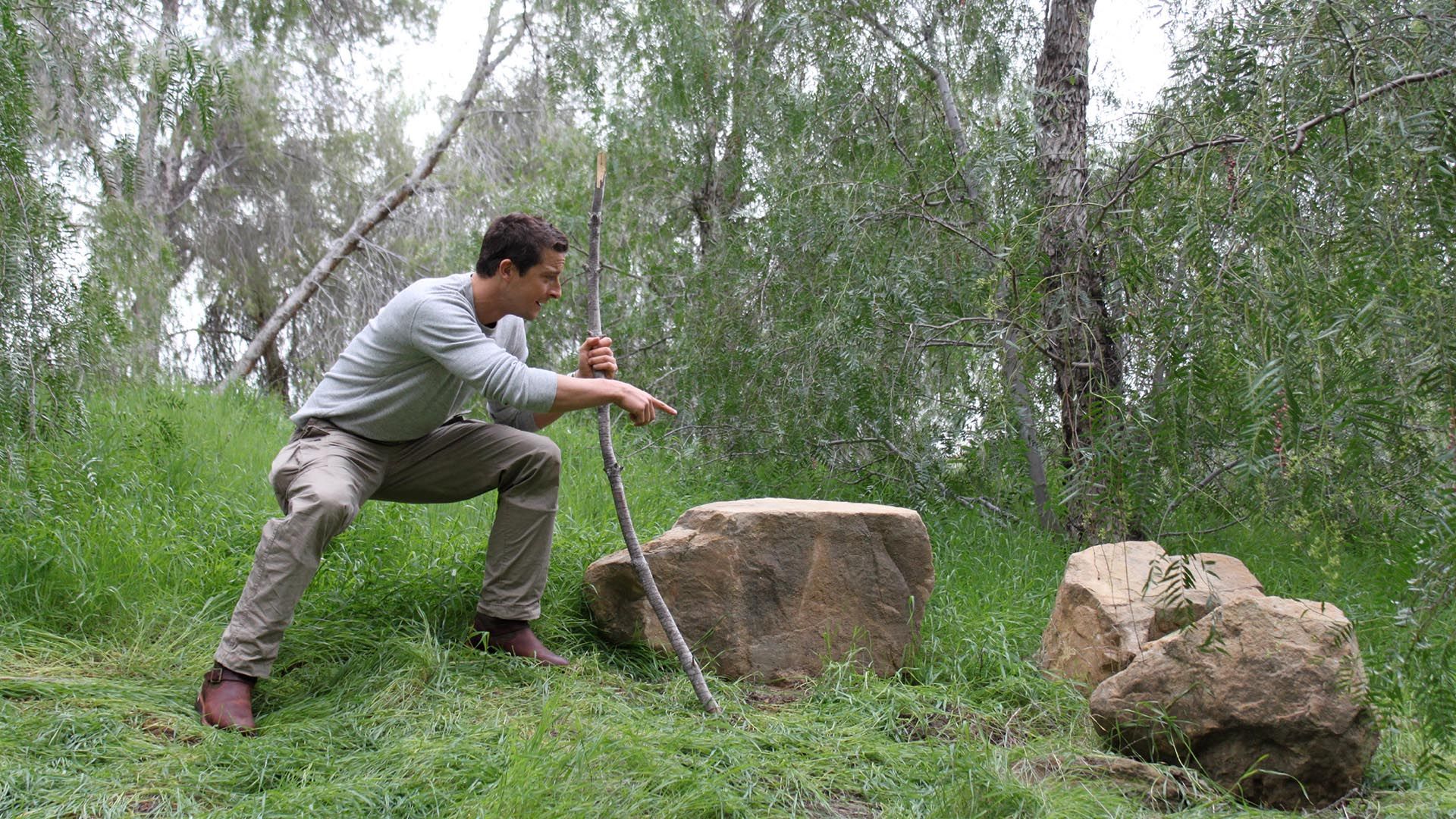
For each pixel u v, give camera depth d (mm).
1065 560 5531
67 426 4676
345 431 3432
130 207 7094
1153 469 2482
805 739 3088
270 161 15555
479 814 2387
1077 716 3457
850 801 2748
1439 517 2117
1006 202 5703
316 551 3145
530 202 9680
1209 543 5680
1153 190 2908
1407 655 2225
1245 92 2852
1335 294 2242
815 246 6484
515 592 3562
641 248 9180
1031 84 7008
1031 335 3783
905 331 6180
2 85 4270
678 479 6488
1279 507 2309
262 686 3334
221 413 7070
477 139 13781
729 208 8875
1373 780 3125
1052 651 3992
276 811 2447
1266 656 3062
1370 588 5109
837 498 6555
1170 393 2406
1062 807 2697
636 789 2545
